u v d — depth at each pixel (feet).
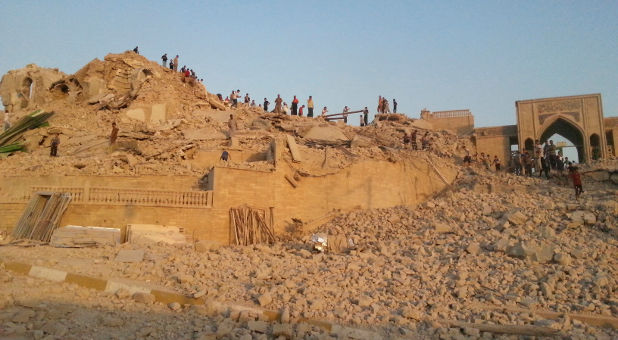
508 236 54.19
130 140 90.84
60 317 31.30
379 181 80.64
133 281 38.93
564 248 48.42
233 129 93.71
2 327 28.60
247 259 48.03
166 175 68.18
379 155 86.22
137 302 35.35
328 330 32.71
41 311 31.35
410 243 57.31
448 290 41.01
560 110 108.78
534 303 38.09
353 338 31.91
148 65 120.57
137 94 109.70
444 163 96.17
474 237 55.06
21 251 45.65
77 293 35.40
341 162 79.77
